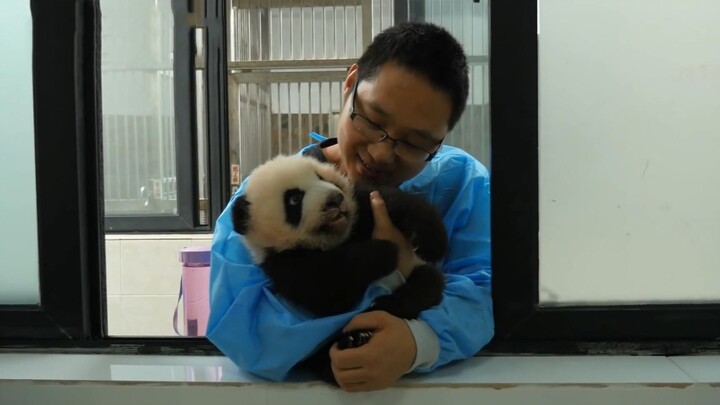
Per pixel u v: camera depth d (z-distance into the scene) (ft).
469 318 3.34
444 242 3.60
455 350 3.27
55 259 3.68
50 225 3.67
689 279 3.49
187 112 9.34
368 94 3.62
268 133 9.90
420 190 4.24
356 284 3.25
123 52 9.32
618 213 3.48
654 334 3.48
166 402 3.16
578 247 3.51
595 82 3.44
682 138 3.44
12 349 3.73
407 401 3.09
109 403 3.18
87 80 3.70
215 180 9.48
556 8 3.41
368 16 9.69
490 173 3.51
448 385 3.07
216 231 4.12
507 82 3.43
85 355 3.65
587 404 3.03
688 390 2.99
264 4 9.90
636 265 3.51
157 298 9.29
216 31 9.25
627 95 3.44
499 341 3.56
